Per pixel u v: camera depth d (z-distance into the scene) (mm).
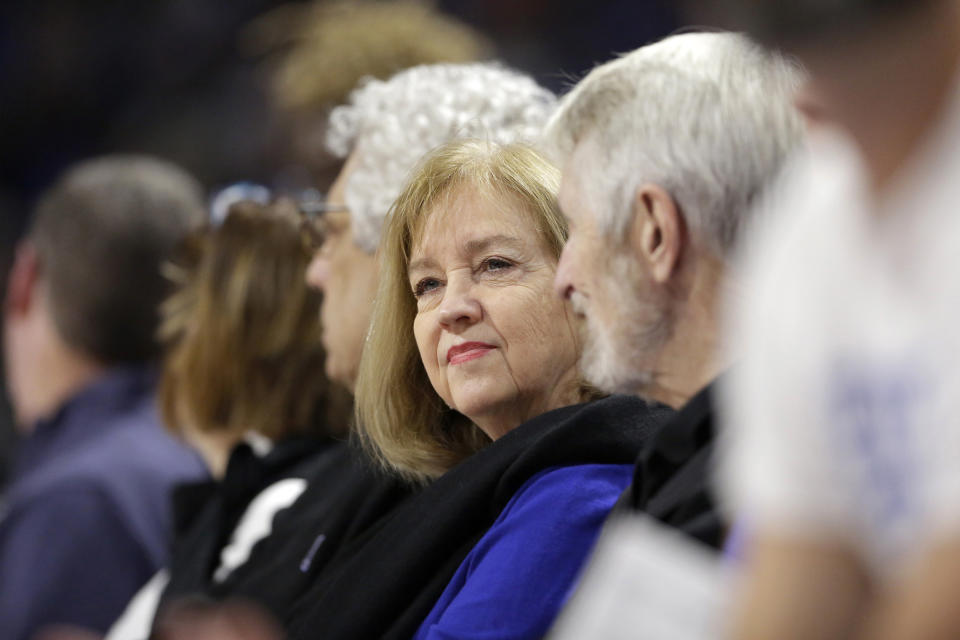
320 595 5859
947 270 2287
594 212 4312
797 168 3971
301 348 7918
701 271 4133
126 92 31172
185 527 8008
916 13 2219
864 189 2453
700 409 3941
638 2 26391
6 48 31891
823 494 2482
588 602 3359
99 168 10297
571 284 4438
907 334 2352
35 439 9695
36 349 10016
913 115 2301
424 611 5141
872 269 2424
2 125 31281
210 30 30812
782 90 4070
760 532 2568
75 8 31891
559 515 4707
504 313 5145
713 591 3229
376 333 5816
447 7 27453
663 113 4164
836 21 2291
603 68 4516
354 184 6938
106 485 8898
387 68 9414
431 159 5484
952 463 2242
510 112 6797
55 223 9969
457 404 5242
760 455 2580
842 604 2461
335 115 7414
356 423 6453
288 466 7770
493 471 5125
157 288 9953
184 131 29469
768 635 2492
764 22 2416
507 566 4676
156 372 9953
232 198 8859
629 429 4969
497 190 5230
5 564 8812
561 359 5199
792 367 2521
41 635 8594
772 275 2613
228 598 6656
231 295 7918
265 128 27891
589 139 4371
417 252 5430
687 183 4086
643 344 4246
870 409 2402
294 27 14242
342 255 7082
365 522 6090
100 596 8680
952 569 2162
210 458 8258
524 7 27094
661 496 3900
